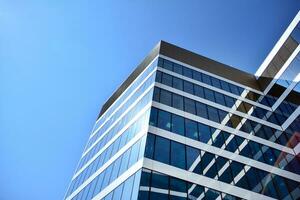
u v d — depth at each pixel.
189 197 19.16
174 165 21.28
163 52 39.72
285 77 38.00
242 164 25.34
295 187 25.06
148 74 36.97
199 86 35.94
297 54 36.06
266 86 41.62
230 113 33.03
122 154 26.12
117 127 35.09
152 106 27.33
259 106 37.56
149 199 17.44
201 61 41.31
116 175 23.88
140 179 18.69
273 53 41.88
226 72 42.25
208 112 31.25
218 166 23.66
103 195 23.62
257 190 22.86
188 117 28.45
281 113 35.81
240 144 28.23
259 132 31.83
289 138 31.92
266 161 27.14
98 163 32.16
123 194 19.78
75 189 34.03
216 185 21.41
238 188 22.20
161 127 25.00
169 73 35.34
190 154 23.39
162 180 19.41
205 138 26.53
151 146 22.12
